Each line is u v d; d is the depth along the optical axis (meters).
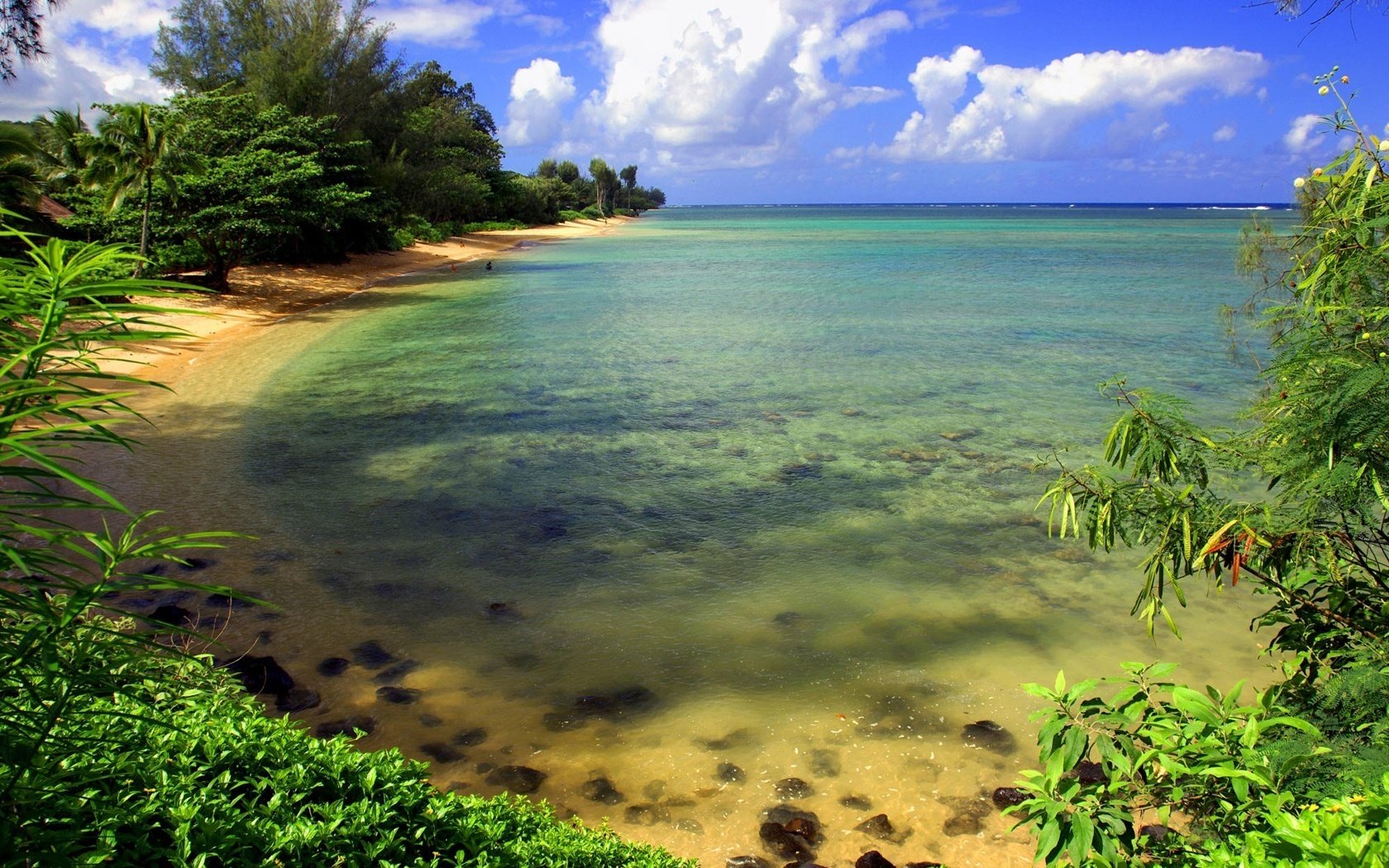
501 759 5.59
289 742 3.34
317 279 34.91
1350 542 3.70
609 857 3.82
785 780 5.44
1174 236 81.50
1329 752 3.29
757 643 7.09
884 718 6.07
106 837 2.37
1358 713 3.47
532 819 3.99
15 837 2.12
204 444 12.52
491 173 84.44
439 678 6.54
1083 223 125.12
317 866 2.79
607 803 5.22
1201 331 23.19
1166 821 3.48
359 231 42.47
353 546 8.95
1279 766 3.34
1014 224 122.31
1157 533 4.02
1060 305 29.17
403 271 41.50
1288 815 2.17
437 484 10.88
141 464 11.48
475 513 9.93
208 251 28.00
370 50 42.44
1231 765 2.95
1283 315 3.97
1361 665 3.47
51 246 2.06
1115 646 7.03
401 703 6.19
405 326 24.72
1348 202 3.49
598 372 18.20
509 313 27.50
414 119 57.00
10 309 2.02
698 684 6.50
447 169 62.06
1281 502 3.69
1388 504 3.22
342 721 5.95
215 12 40.78
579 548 8.97
